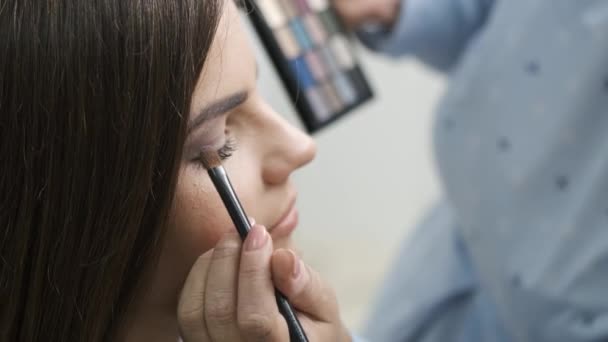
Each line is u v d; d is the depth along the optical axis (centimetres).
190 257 46
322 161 168
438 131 88
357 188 173
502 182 80
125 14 40
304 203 171
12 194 42
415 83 167
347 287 170
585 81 72
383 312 103
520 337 82
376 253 176
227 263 44
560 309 76
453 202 89
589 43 71
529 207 77
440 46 100
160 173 42
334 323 48
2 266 43
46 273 43
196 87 42
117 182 41
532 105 77
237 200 43
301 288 44
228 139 46
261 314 43
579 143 73
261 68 86
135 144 41
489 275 84
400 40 98
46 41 39
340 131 167
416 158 174
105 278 43
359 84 77
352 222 176
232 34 43
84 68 39
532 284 77
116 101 40
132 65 40
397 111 169
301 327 44
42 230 42
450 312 95
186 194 44
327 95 74
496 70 80
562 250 74
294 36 73
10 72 39
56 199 41
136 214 42
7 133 40
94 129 40
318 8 76
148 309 48
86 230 42
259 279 43
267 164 47
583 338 75
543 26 76
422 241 102
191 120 42
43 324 44
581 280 73
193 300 44
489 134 81
